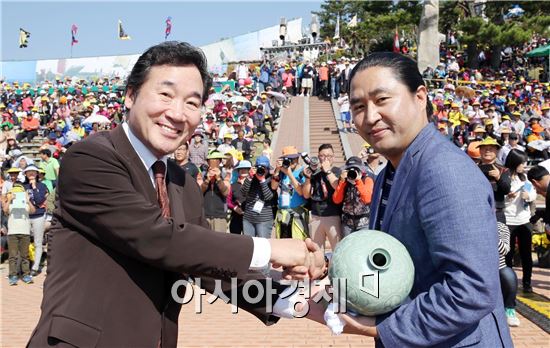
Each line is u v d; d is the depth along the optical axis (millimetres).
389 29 39812
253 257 2010
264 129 20312
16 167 11133
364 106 2109
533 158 15133
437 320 1823
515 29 32094
